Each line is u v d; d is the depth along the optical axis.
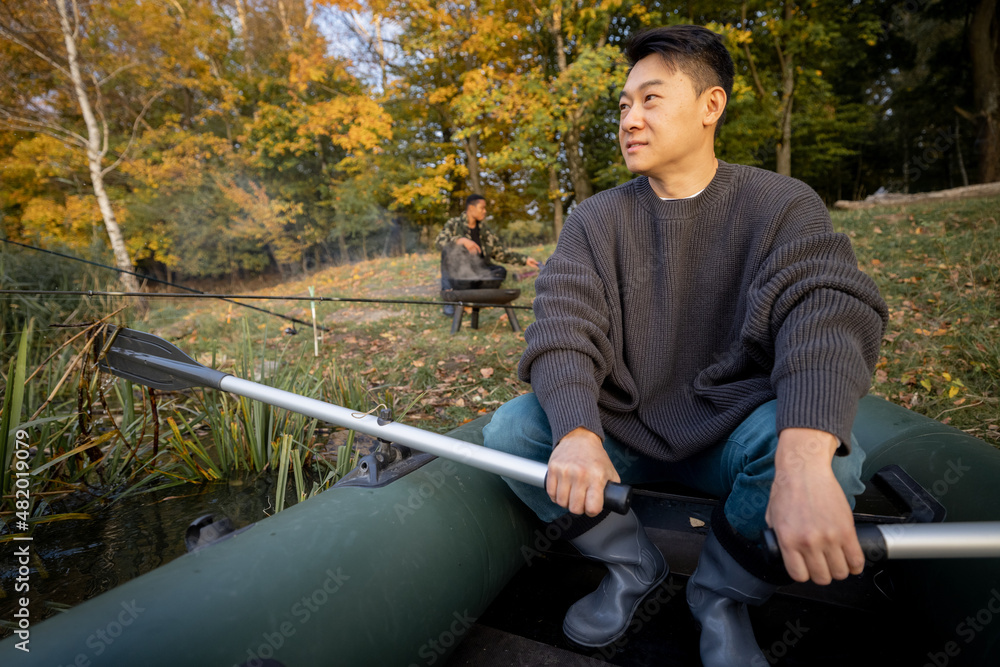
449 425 2.53
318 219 14.71
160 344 1.47
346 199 13.38
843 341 0.83
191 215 12.91
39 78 8.90
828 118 14.63
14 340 3.40
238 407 2.19
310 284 9.36
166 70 9.99
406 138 13.93
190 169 11.46
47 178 10.02
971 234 5.79
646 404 1.17
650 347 1.17
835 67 14.35
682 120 1.07
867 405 1.45
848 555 0.69
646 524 1.44
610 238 1.19
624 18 12.57
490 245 5.12
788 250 0.99
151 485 1.94
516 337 4.21
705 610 1.00
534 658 1.03
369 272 9.60
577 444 0.89
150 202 11.96
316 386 2.41
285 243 14.09
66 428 1.95
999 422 2.36
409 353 3.86
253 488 1.93
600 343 1.08
